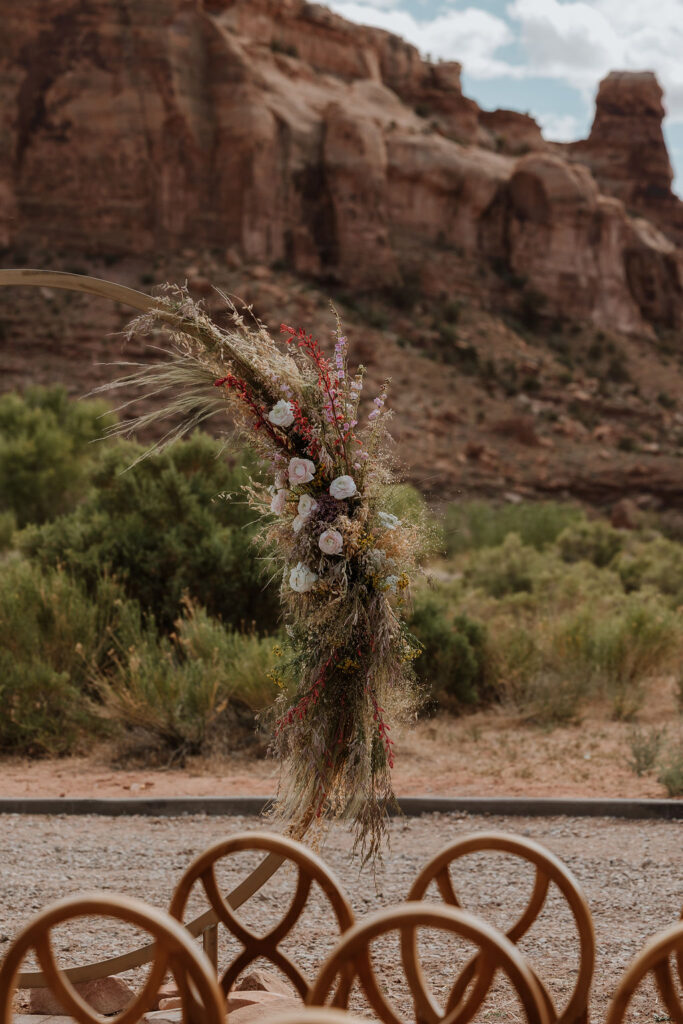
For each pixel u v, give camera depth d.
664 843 6.42
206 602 11.20
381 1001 2.03
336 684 3.66
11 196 64.81
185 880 2.50
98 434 31.53
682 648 12.23
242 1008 3.24
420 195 77.25
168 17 66.94
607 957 4.43
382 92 84.88
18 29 66.12
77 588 10.51
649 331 84.94
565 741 9.45
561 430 64.88
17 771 8.43
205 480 12.48
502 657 11.14
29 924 2.05
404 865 5.96
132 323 3.76
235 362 3.75
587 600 15.09
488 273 79.12
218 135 67.12
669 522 52.78
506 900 5.27
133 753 8.95
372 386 61.22
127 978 4.21
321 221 70.81
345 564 3.64
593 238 83.81
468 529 32.09
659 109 113.44
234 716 9.47
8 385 56.16
